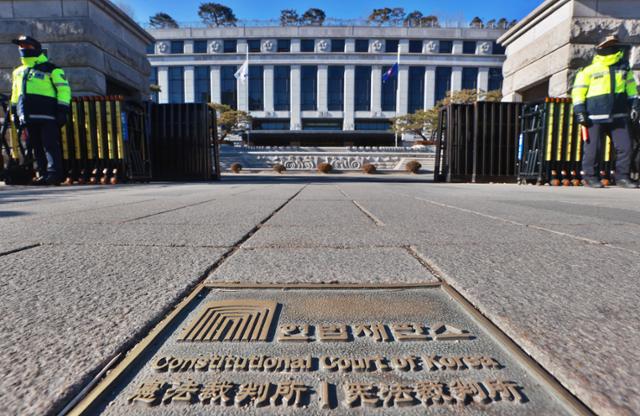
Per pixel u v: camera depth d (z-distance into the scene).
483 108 12.54
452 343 1.04
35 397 0.80
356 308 1.29
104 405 0.79
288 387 0.85
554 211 4.28
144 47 16.22
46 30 12.29
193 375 0.89
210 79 62.56
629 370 0.90
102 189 8.80
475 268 1.81
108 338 1.06
